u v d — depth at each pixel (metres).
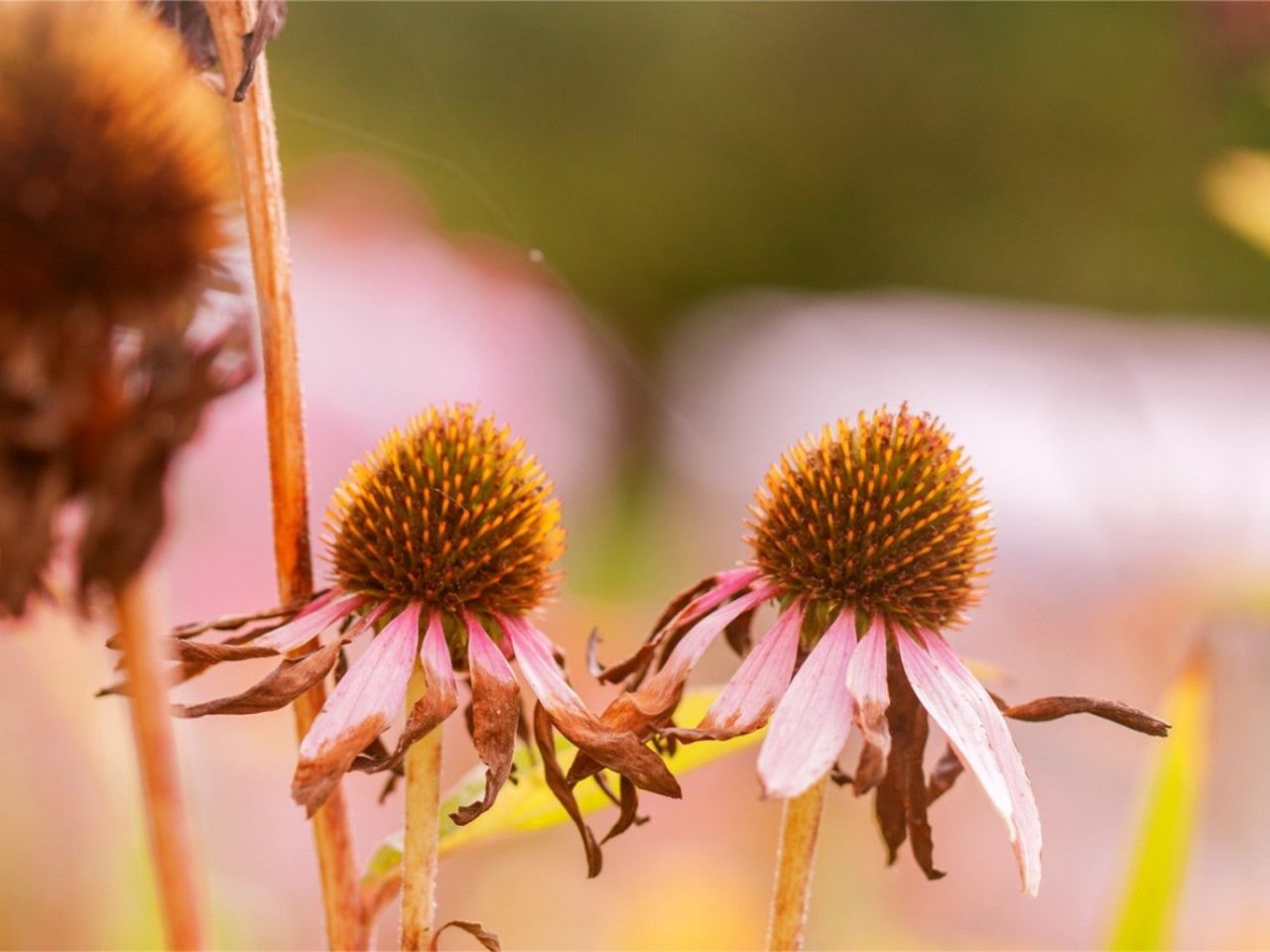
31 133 0.37
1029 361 1.90
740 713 0.43
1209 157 2.22
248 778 0.75
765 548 0.46
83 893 0.63
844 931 0.86
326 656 0.43
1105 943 0.52
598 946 0.80
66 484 0.37
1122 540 1.14
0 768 0.64
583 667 0.94
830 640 0.45
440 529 0.44
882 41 2.43
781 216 2.42
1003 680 0.47
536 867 0.84
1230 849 0.89
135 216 0.37
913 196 2.49
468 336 1.08
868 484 0.46
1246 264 2.37
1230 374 1.72
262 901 0.72
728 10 2.34
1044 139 2.45
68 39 0.38
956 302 2.43
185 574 0.79
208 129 0.38
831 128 2.44
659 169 2.28
